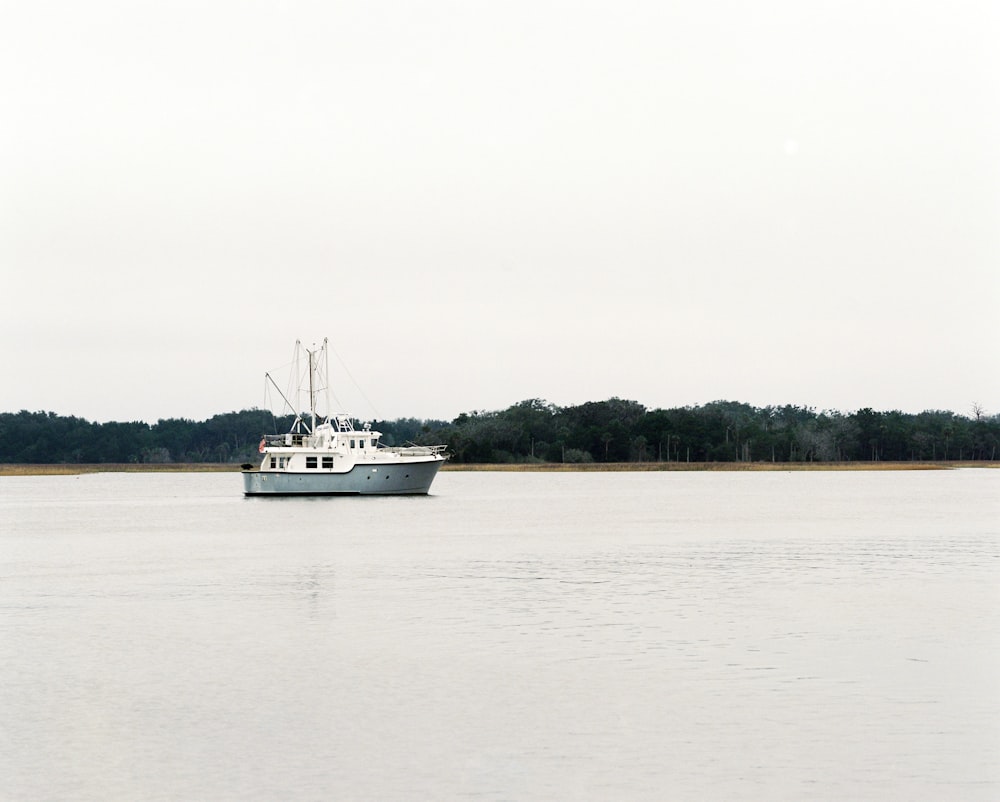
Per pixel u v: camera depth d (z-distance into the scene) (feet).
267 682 158.92
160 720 140.77
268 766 124.26
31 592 250.78
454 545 358.43
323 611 219.00
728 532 410.52
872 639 187.32
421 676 161.89
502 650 179.11
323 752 128.67
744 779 119.96
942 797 115.34
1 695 152.87
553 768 123.34
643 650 178.81
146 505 645.92
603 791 116.88
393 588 252.21
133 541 387.75
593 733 134.82
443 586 255.09
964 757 126.52
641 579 266.77
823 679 159.33
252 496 588.09
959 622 203.51
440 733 135.03
